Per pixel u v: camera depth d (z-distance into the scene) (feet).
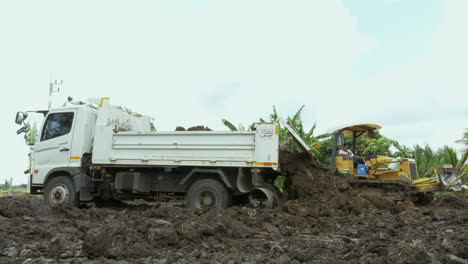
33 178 30.40
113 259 12.44
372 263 11.43
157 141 27.37
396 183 30.19
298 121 48.44
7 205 23.06
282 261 12.09
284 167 27.73
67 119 30.19
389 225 18.42
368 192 30.48
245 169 26.09
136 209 28.91
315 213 22.25
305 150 27.40
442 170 31.78
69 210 21.40
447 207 29.78
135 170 28.84
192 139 26.55
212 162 25.85
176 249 13.79
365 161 33.17
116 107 31.68
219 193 25.54
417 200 32.37
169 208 20.99
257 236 16.30
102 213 21.44
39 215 21.29
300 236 16.66
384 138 58.39
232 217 20.40
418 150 61.67
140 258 12.48
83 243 12.89
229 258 12.55
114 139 28.53
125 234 14.10
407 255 11.29
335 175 28.53
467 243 13.64
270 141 24.88
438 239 14.57
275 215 21.40
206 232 15.52
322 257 12.77
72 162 29.09
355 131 34.78
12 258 12.37
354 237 16.33
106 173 29.09
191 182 27.43
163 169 28.37
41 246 13.55
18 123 30.78
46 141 30.42
